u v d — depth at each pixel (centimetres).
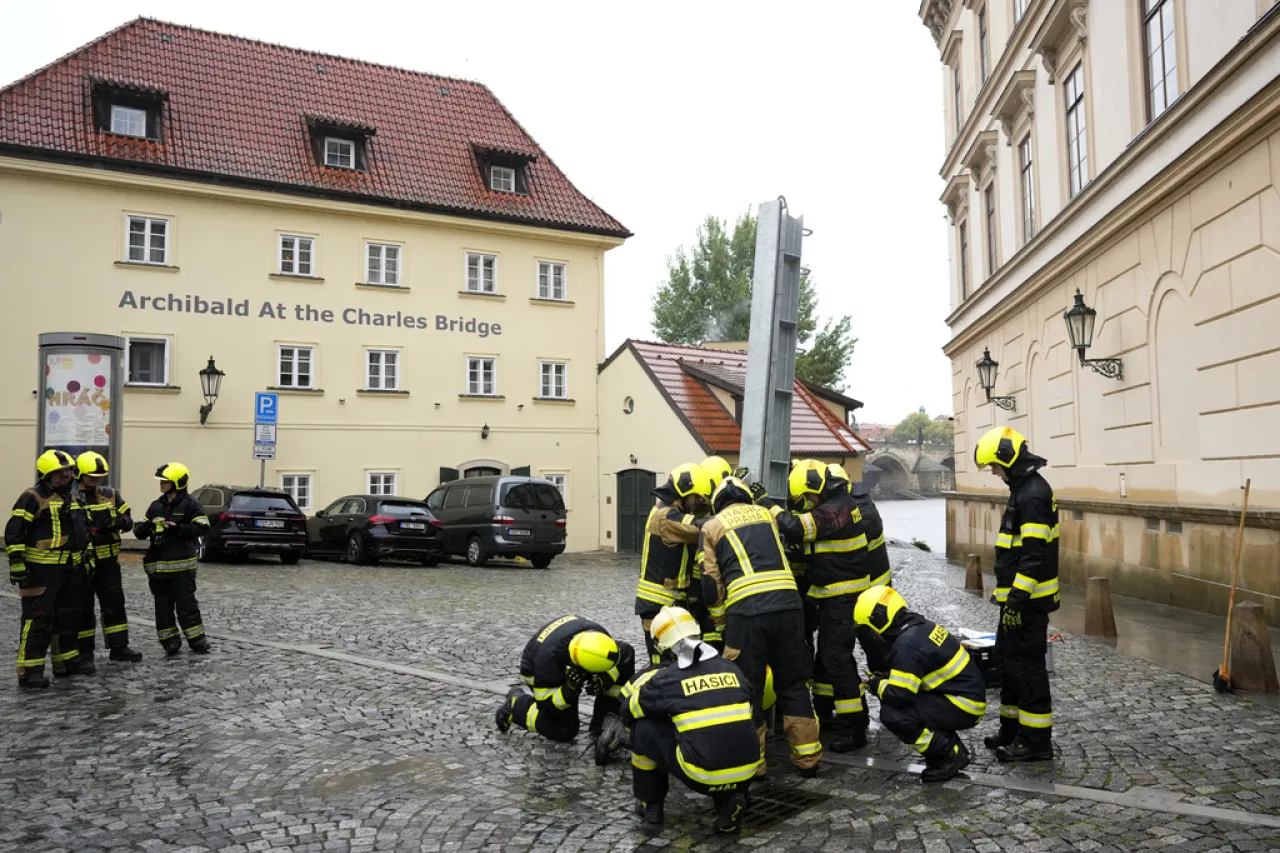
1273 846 433
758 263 775
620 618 1209
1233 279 1104
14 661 895
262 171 2439
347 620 1150
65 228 2194
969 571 1593
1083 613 1239
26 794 536
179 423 2298
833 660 623
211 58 2634
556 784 557
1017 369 2006
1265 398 1045
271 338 2425
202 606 1241
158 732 661
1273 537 1026
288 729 669
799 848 454
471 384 2717
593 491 2850
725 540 563
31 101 2234
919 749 543
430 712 716
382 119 2823
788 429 779
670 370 2700
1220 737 616
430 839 471
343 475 2502
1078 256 1582
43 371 1586
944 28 2650
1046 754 577
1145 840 445
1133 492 1408
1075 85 1641
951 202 2581
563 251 2883
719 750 460
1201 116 1145
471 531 2064
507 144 2994
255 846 462
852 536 629
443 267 2683
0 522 2094
